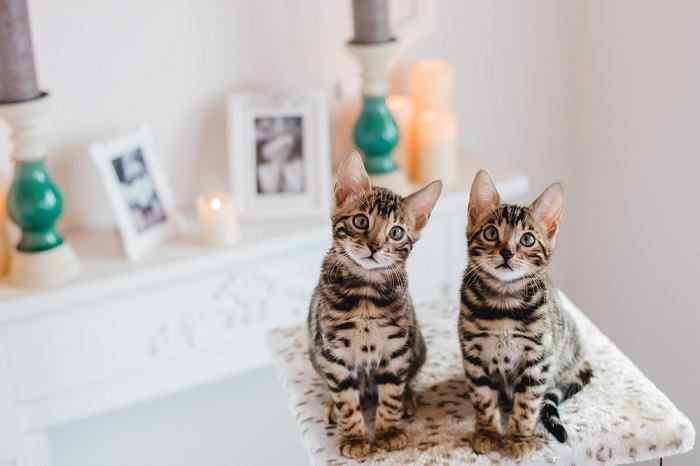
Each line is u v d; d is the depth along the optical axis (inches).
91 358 71.9
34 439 72.7
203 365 76.4
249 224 75.5
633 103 81.3
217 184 80.3
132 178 72.4
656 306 83.0
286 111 75.2
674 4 74.6
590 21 84.7
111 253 72.8
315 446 48.7
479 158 84.0
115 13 72.0
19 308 67.0
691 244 78.0
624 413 49.3
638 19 78.7
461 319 47.1
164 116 76.4
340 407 48.3
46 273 68.4
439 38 83.0
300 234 73.9
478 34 84.0
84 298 68.7
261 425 86.7
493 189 45.6
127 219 71.4
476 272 45.9
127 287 69.8
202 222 72.8
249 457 87.7
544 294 46.1
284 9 76.8
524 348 46.2
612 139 84.9
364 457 47.2
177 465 85.2
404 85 83.8
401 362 47.9
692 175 76.4
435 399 51.6
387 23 73.5
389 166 76.8
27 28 64.1
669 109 77.4
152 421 82.4
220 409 84.4
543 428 48.1
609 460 47.7
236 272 74.2
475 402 47.6
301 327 58.9
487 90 86.4
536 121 88.9
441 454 47.1
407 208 46.4
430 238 79.3
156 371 74.8
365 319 47.1
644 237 83.0
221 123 78.3
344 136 82.9
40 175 67.2
